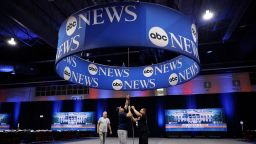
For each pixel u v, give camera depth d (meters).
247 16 8.65
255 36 8.87
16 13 6.74
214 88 14.45
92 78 3.12
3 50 12.05
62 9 7.27
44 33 8.05
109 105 16.17
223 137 13.85
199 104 14.70
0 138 8.52
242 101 14.02
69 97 16.89
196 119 14.49
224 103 14.33
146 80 3.36
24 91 17.94
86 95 16.56
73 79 2.78
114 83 3.34
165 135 14.84
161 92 15.16
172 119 14.86
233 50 12.23
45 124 17.00
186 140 11.92
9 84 17.48
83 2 6.75
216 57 13.65
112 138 14.23
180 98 15.12
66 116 16.66
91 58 12.70
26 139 9.95
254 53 12.30
